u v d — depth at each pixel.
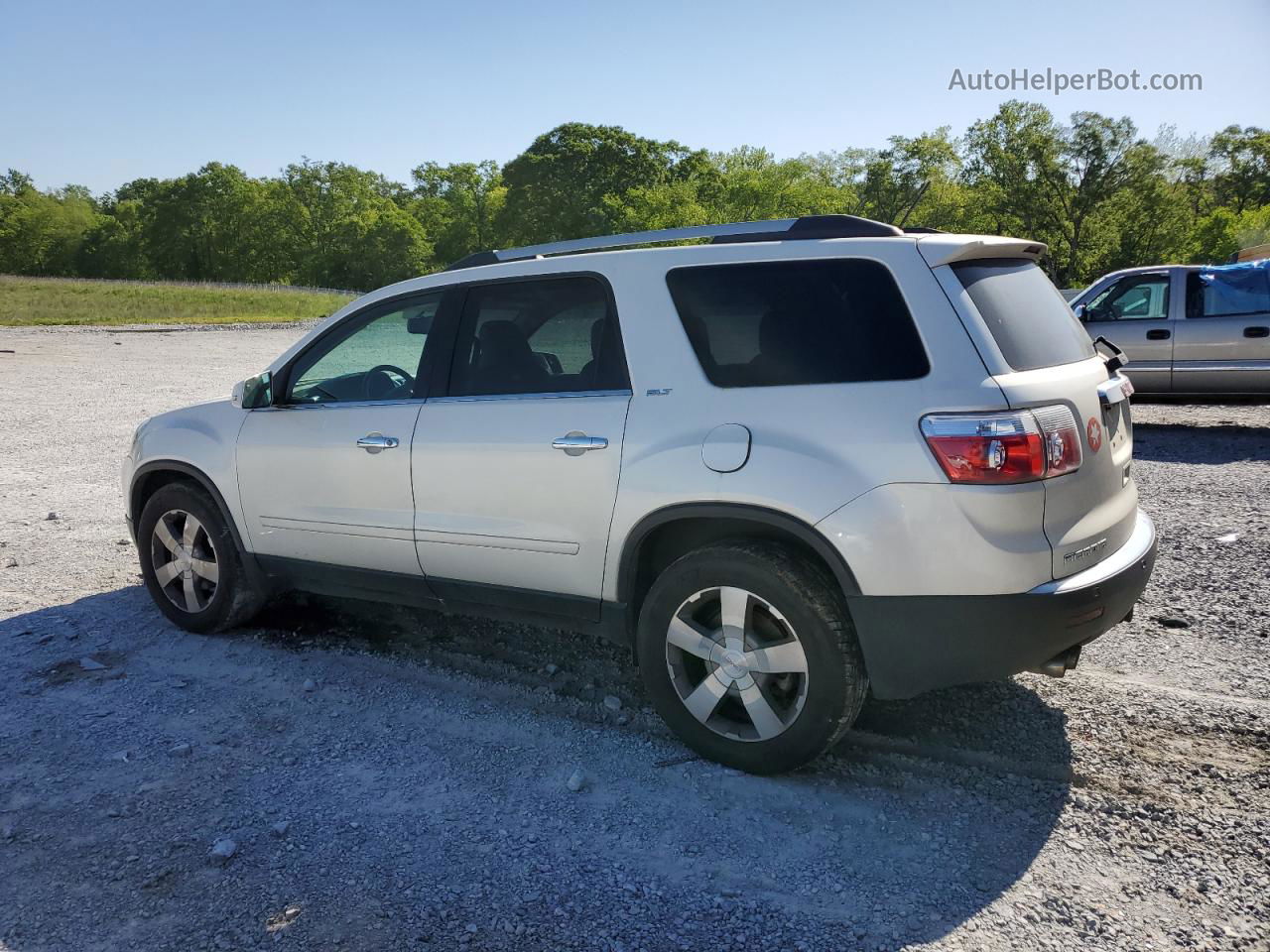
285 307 56.44
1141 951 2.42
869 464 3.00
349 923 2.57
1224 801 3.10
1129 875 2.74
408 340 4.20
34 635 4.82
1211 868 2.76
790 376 3.21
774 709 3.27
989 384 2.91
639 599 3.67
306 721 3.83
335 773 3.41
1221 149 92.69
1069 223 67.00
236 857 2.88
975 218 71.81
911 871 2.78
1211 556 5.70
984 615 2.93
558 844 2.94
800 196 86.19
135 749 3.59
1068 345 3.41
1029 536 2.91
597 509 3.53
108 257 129.88
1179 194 66.19
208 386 17.27
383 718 3.85
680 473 3.30
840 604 3.17
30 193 132.50
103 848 2.94
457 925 2.56
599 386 3.60
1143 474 8.20
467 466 3.85
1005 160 66.62
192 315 47.53
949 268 3.12
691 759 3.48
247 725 3.80
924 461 2.93
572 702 3.98
